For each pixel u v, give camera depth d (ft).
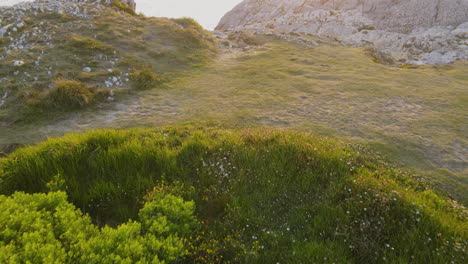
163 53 53.88
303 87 43.21
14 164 17.92
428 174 22.06
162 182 17.06
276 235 13.91
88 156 19.57
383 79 49.96
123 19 67.67
